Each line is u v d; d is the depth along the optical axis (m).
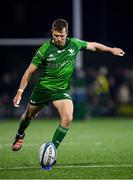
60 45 24.16
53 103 24.45
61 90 24.50
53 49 24.27
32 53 76.38
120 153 30.66
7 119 60.00
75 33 59.62
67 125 23.95
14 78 63.56
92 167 25.22
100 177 22.56
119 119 59.22
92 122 55.25
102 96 62.94
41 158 23.00
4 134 43.66
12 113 60.53
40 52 24.27
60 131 23.95
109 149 32.72
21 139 26.88
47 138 40.16
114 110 63.31
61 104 24.19
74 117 57.50
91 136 41.44
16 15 81.94
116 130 46.28
